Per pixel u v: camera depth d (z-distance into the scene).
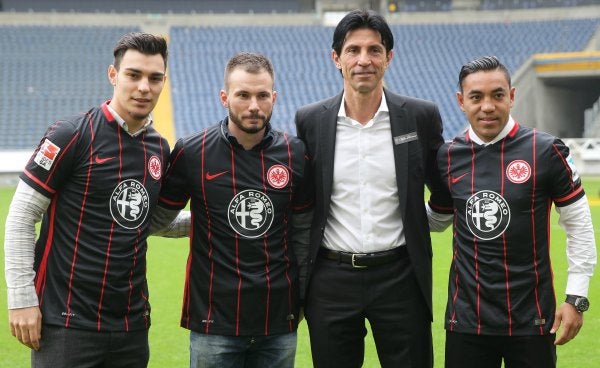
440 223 3.72
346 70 3.34
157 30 29.12
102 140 3.01
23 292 2.92
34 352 3.03
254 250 3.26
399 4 31.23
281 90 26.12
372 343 5.33
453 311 3.24
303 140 3.52
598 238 10.39
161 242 10.26
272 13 30.69
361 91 3.32
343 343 3.40
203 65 27.11
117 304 3.01
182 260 8.79
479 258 3.16
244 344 3.29
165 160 3.25
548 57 25.30
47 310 2.96
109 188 2.99
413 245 3.36
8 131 22.83
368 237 3.34
